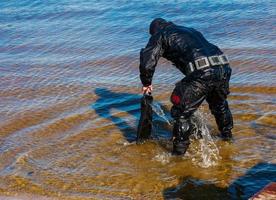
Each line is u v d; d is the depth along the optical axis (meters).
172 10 16.61
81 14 17.19
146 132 7.25
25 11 18.48
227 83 6.61
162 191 6.04
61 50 13.03
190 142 7.17
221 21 14.62
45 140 7.61
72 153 7.14
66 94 9.63
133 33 14.18
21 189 6.23
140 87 9.77
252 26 13.71
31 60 12.28
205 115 8.04
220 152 6.91
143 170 6.56
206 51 6.51
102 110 8.67
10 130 8.06
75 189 6.17
